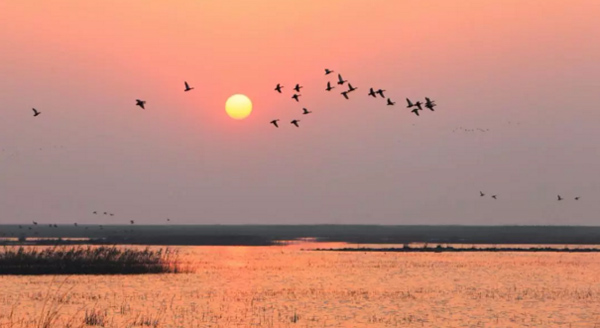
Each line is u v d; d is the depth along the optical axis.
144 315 58.31
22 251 97.12
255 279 86.94
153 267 96.88
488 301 67.75
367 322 55.69
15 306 61.81
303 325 54.38
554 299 69.38
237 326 53.78
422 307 63.47
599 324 55.41
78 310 60.47
